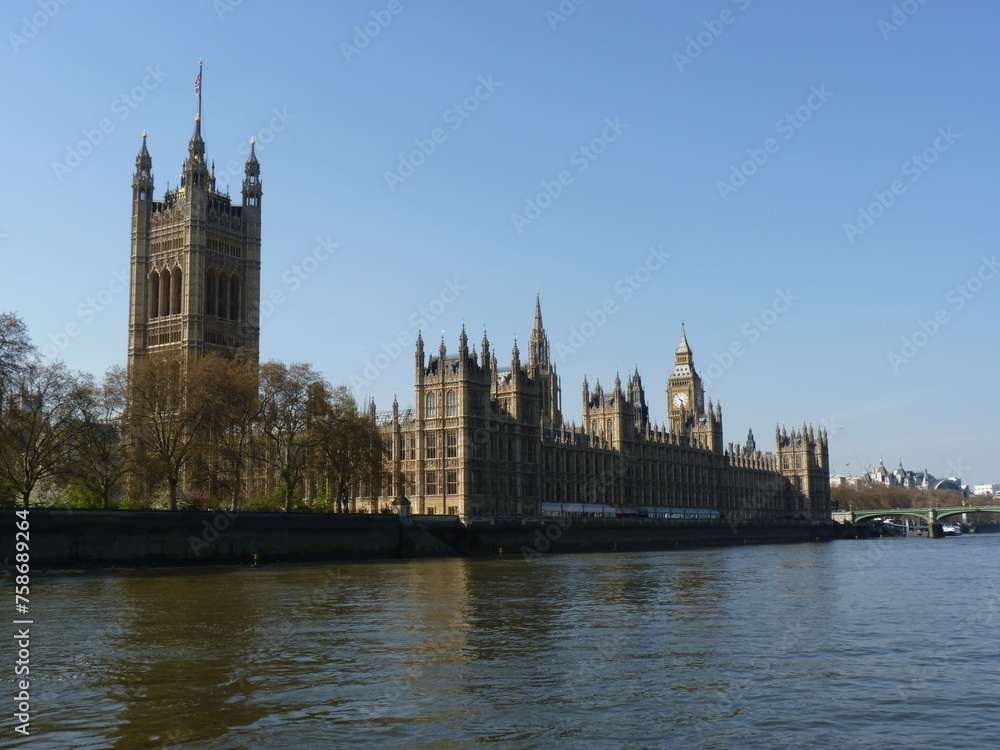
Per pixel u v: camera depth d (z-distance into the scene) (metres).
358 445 151.25
